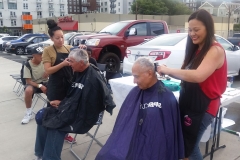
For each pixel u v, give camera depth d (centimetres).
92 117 240
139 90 192
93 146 313
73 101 232
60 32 274
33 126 378
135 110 184
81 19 3909
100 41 674
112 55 691
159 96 183
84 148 309
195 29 173
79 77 236
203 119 186
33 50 396
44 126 232
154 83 187
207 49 173
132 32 729
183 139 191
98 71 248
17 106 472
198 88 182
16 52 1658
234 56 654
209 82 179
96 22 3606
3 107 467
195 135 188
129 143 178
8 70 890
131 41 735
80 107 233
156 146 176
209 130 252
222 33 4262
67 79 262
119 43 706
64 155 292
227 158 280
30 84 394
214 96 182
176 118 184
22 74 399
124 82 294
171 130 180
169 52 471
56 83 263
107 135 343
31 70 398
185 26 4031
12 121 397
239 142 316
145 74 180
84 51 237
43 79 410
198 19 171
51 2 7031
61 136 235
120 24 782
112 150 180
